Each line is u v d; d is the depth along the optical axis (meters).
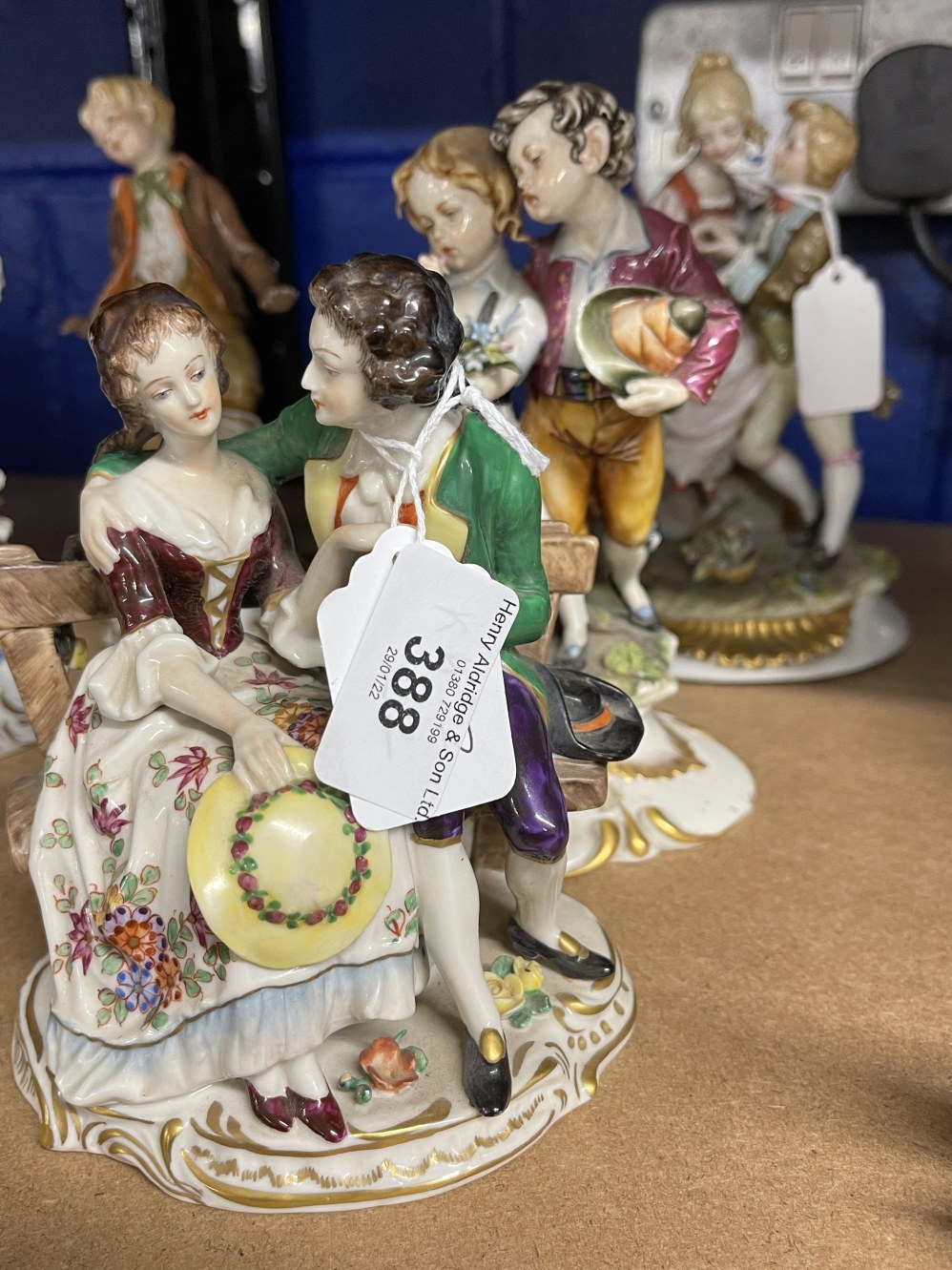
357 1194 1.44
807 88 3.15
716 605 3.01
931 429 3.96
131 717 1.44
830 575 3.06
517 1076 1.55
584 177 2.02
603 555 2.58
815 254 2.72
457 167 2.00
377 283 1.28
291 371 4.37
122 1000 1.49
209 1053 1.42
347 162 4.15
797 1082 1.67
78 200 4.43
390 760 1.34
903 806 2.41
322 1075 1.47
